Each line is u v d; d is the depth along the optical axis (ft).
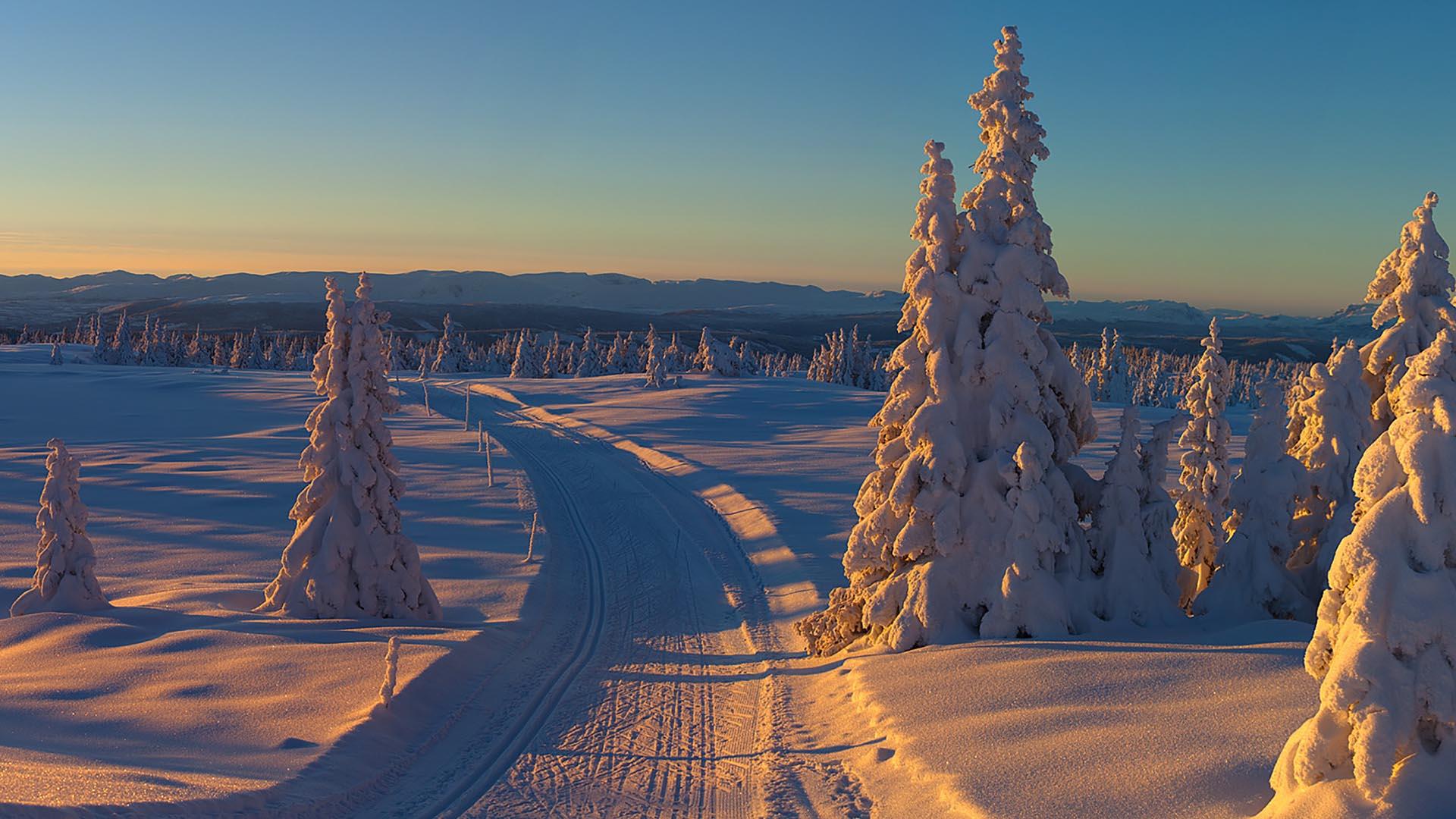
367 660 54.13
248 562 93.50
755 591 84.23
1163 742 34.27
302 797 35.73
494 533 108.17
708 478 142.51
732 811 37.99
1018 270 53.78
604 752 45.47
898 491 54.34
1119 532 53.72
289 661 53.47
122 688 48.34
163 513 118.52
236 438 202.18
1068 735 36.70
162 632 61.21
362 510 67.97
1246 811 28.71
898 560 56.39
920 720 41.86
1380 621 23.75
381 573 68.49
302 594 67.56
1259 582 52.80
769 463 156.15
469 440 196.85
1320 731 24.43
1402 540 24.08
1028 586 51.34
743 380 342.03
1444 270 52.29
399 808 37.99
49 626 60.95
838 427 214.69
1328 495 54.44
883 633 55.77
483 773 42.55
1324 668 25.63
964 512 53.78
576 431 211.82
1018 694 42.19
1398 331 52.70
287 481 142.92
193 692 47.83
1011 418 53.72
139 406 269.85
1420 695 23.29
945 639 52.90
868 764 40.04
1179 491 57.77
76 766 34.91
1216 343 56.03
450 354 492.13
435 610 70.18
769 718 49.52
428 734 46.29
